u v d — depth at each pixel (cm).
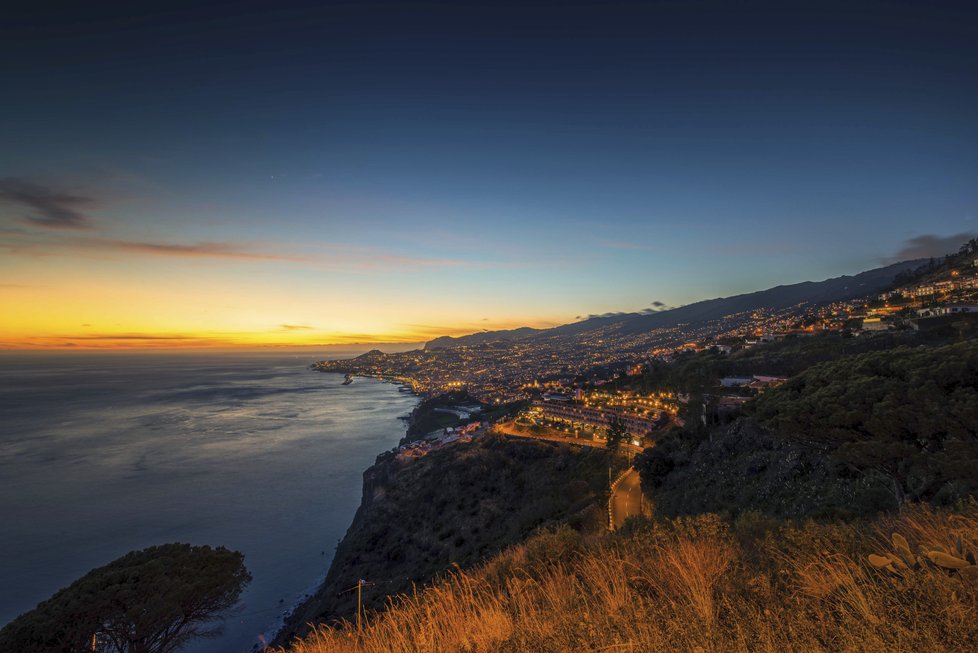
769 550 423
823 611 271
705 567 380
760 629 255
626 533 619
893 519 539
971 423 858
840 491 1703
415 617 395
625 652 264
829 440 1181
